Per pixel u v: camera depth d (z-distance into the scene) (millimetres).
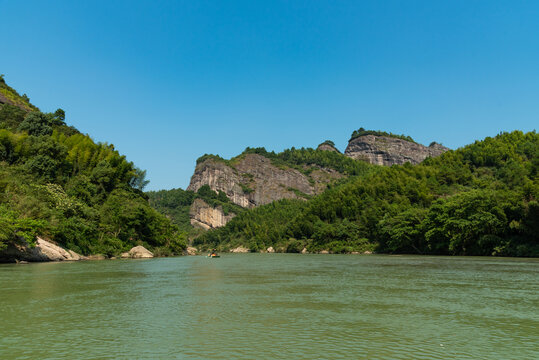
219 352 12312
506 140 161500
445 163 153750
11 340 13781
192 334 14578
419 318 17469
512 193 75375
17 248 52750
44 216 60781
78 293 25375
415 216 94875
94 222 75375
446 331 15094
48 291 26203
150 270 45594
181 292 26109
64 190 81188
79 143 98312
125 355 12047
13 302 21781
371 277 36375
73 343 13398
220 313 18641
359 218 130125
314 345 13109
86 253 68688
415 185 129125
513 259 62531
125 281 32750
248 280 34188
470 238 77375
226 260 77938
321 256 96938
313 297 23766
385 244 107625
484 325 16141
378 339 13914
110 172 92938
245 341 13594
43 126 102875
